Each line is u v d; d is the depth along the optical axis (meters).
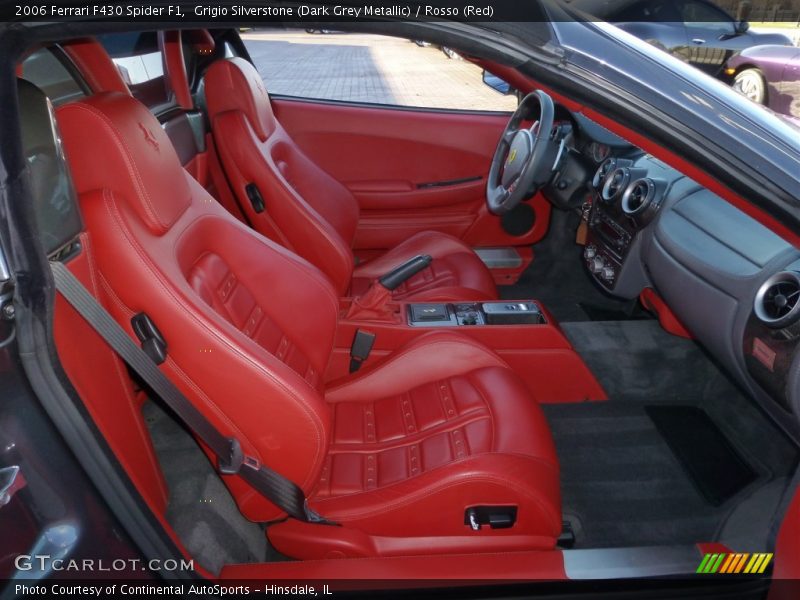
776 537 1.07
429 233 2.50
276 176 1.92
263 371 1.02
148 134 1.03
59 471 0.80
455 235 2.87
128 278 0.93
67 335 0.85
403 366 1.61
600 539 1.73
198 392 1.03
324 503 1.25
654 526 1.77
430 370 1.58
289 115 2.65
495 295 2.27
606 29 0.95
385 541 1.24
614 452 2.02
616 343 2.24
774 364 1.37
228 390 1.02
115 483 0.87
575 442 2.06
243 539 1.42
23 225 0.70
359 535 1.22
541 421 1.43
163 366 1.00
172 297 0.96
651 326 2.36
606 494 1.87
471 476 1.23
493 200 2.23
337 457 1.36
